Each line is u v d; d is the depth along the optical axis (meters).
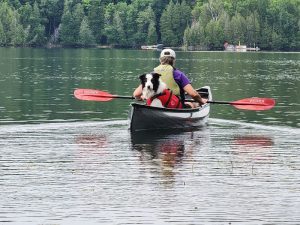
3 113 33.62
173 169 19.97
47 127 27.97
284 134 26.69
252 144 24.25
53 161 20.94
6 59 113.38
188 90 27.97
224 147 23.62
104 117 32.22
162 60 28.34
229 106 37.78
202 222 15.27
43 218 15.48
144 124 27.19
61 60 111.44
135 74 70.50
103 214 15.74
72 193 17.33
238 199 16.88
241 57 140.25
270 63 106.88
